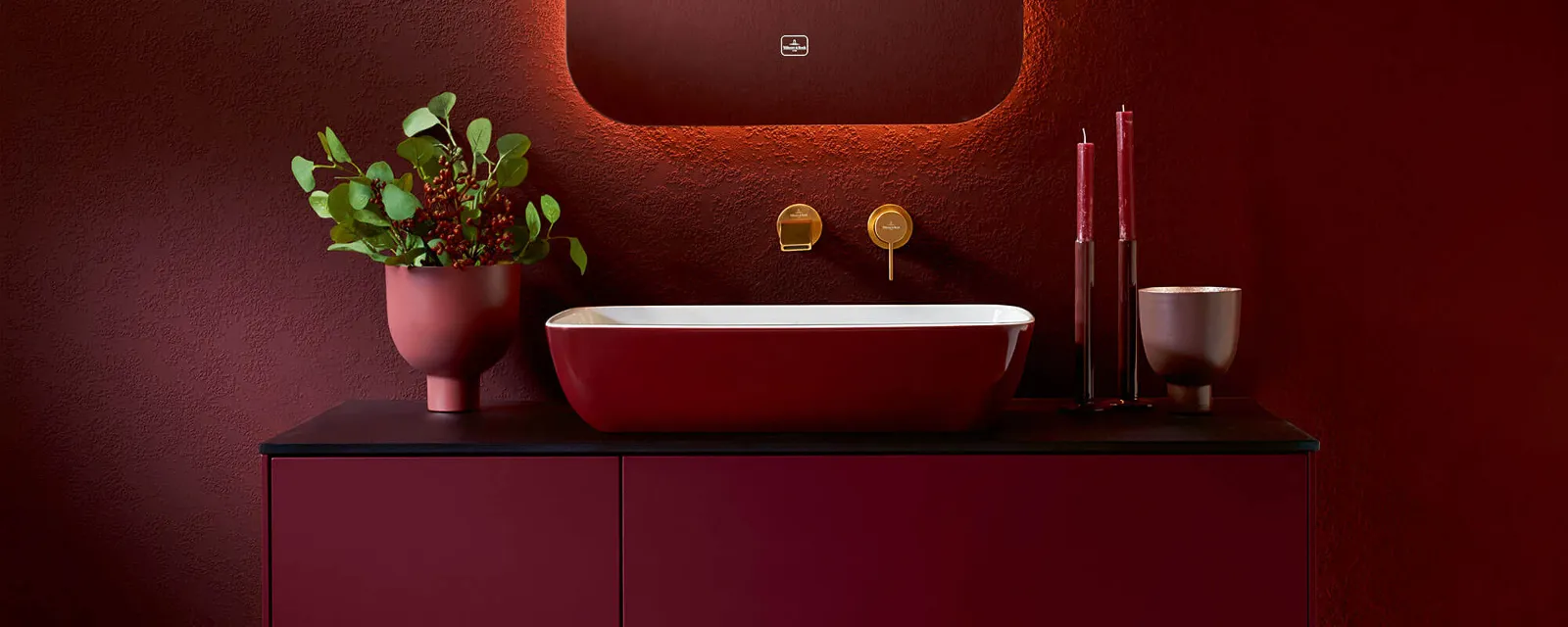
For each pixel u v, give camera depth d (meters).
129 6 1.62
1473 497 1.61
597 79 1.59
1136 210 1.61
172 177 1.63
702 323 1.55
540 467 1.29
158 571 1.67
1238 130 1.59
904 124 1.60
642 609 1.30
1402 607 1.63
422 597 1.31
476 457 1.30
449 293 1.42
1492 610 1.62
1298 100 1.59
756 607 1.29
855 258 1.63
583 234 1.63
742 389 1.28
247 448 1.66
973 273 1.62
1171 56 1.59
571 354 1.28
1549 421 1.60
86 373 1.65
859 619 1.29
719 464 1.28
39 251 1.64
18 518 1.67
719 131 1.62
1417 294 1.60
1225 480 1.27
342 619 1.31
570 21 1.58
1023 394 1.63
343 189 1.39
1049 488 1.28
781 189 1.62
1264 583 1.28
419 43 1.62
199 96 1.62
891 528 1.28
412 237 1.47
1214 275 1.61
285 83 1.62
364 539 1.30
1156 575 1.28
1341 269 1.60
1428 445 1.61
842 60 1.58
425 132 1.63
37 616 1.67
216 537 1.67
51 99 1.62
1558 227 1.58
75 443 1.66
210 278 1.64
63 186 1.63
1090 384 1.48
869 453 1.28
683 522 1.29
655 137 1.63
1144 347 1.52
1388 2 1.58
